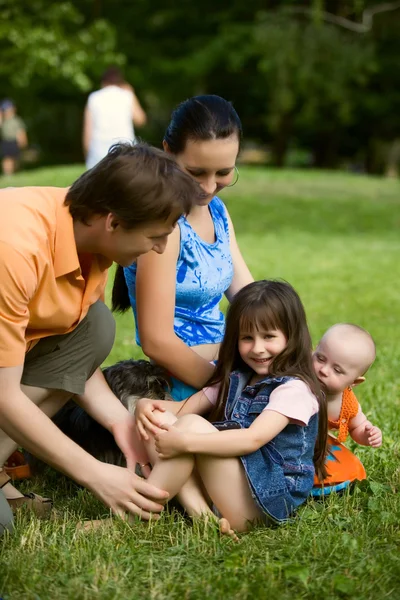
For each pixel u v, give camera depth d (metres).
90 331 3.62
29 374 3.60
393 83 33.38
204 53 30.98
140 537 3.34
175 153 3.77
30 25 28.06
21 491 3.95
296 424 3.52
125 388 3.94
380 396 5.36
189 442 3.34
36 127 34.47
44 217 3.20
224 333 3.79
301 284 10.11
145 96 33.75
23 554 3.13
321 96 29.34
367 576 3.02
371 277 10.75
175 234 3.82
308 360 3.66
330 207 17.69
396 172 36.25
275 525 3.48
